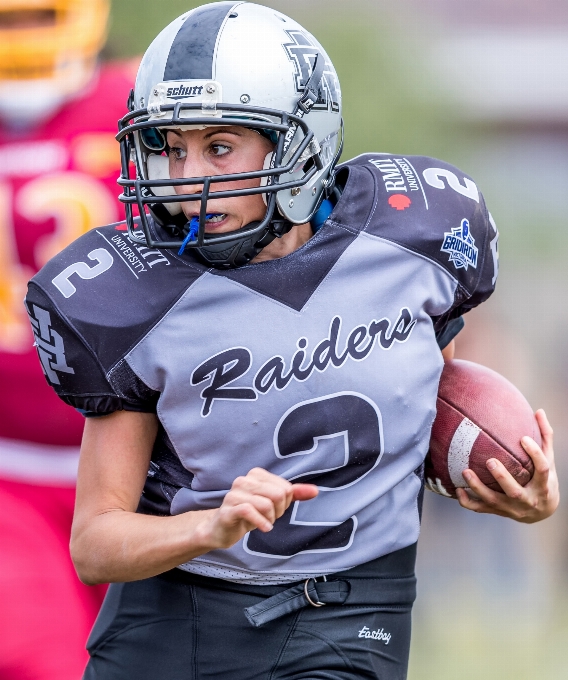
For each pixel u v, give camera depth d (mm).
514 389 10422
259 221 9312
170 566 8758
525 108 56844
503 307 35969
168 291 9156
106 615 10086
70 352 9109
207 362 9070
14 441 14375
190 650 9609
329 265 9383
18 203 14578
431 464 10266
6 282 14516
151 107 9070
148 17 25188
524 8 58156
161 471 9656
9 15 14562
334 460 9281
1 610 13648
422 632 23766
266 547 9344
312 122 9492
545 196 54531
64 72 14789
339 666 9555
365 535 9562
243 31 9242
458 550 26312
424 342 9617
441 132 33125
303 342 9180
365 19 32031
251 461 9234
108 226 9766
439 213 9852
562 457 30234
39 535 14203
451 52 52844
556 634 24016
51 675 13617
